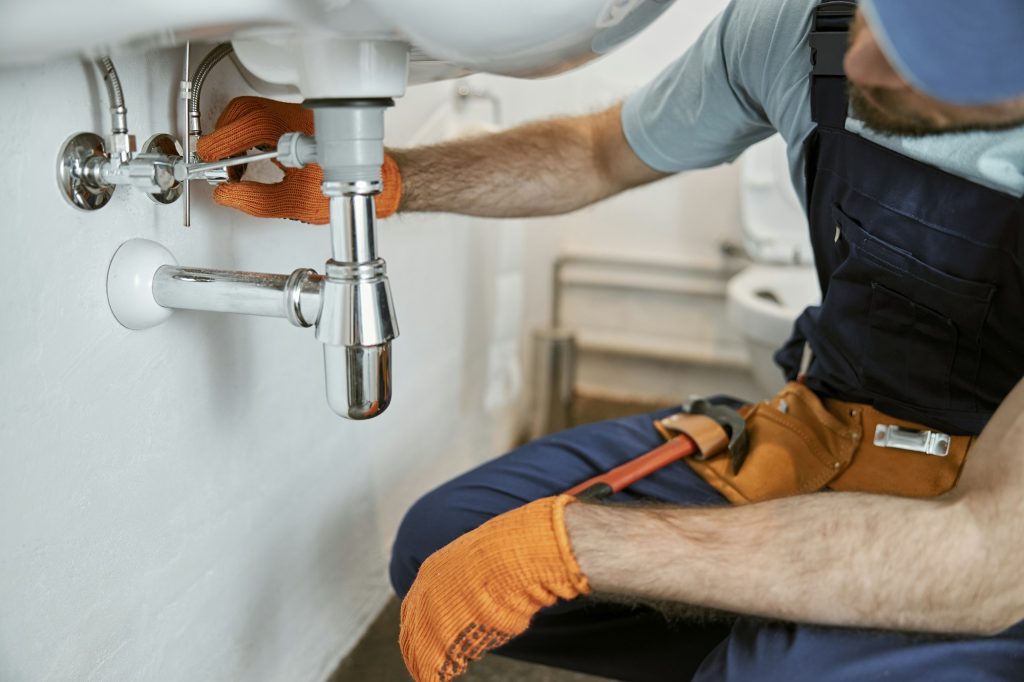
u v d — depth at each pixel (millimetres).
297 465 1009
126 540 738
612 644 844
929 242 765
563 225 2023
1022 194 703
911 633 612
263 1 447
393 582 940
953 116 543
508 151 948
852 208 812
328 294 625
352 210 604
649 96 977
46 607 660
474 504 878
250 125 671
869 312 835
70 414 655
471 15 470
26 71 576
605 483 846
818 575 591
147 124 694
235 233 839
